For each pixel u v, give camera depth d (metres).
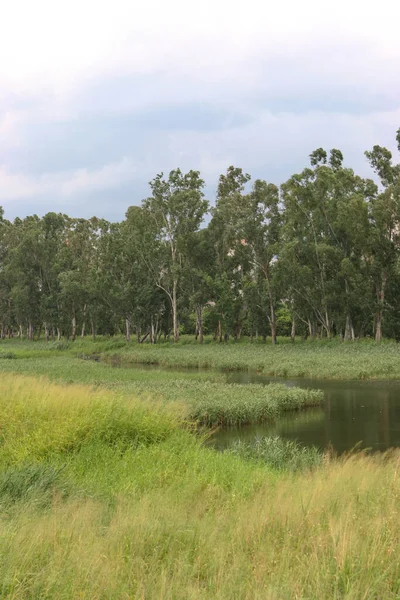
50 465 9.14
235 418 18.84
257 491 8.55
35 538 5.35
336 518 6.16
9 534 5.47
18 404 14.08
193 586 4.71
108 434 12.40
